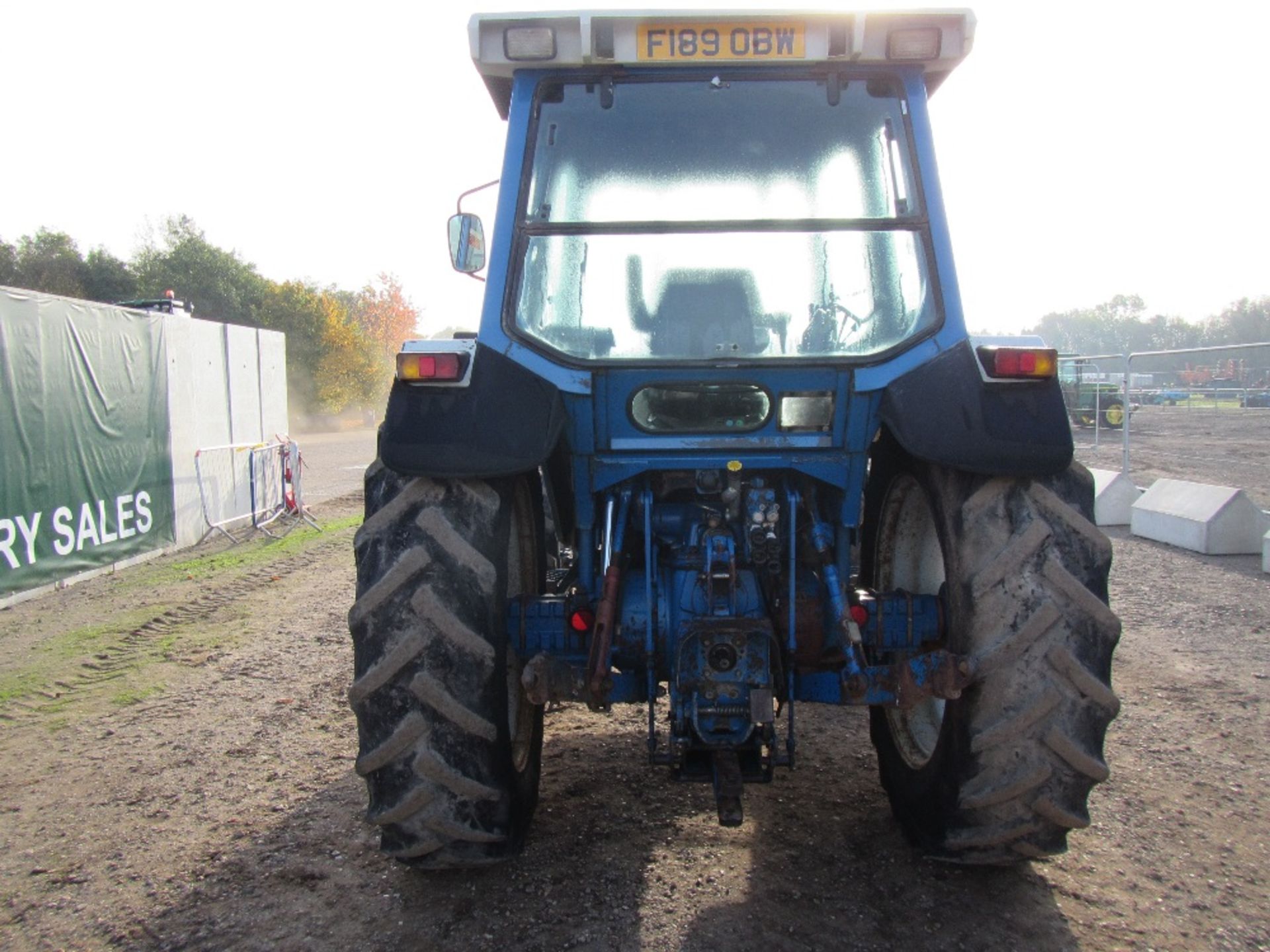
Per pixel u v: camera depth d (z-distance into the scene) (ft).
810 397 9.57
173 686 17.44
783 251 9.76
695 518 10.21
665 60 9.60
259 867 10.49
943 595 9.75
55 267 132.36
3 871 10.62
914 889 9.51
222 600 24.64
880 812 11.28
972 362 8.99
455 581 8.63
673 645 9.64
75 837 11.41
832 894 9.43
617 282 9.77
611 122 9.93
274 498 41.22
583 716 14.93
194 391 35.35
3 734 15.12
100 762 13.82
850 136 9.89
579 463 9.84
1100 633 8.38
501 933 8.93
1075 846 10.37
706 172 9.90
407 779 8.57
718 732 9.15
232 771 13.33
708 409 9.68
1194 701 14.90
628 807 11.59
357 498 47.73
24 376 25.77
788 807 11.46
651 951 8.55
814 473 9.78
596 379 9.46
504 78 10.27
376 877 10.14
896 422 8.87
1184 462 51.06
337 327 134.62
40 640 21.27
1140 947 8.52
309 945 8.91
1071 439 8.58
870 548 11.71
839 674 9.72
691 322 9.76
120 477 30.14
